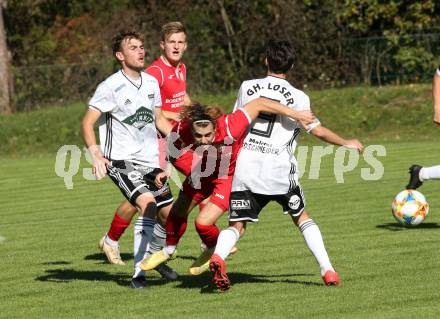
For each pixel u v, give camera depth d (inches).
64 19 3843.5
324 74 3095.5
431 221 1117.7
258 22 3213.6
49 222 1236.5
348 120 2620.6
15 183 1763.0
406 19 3299.7
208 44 3238.2
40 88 3107.8
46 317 681.6
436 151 2020.2
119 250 1011.9
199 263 783.7
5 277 856.3
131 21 3380.9
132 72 808.3
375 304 681.6
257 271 843.4
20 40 3789.4
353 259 877.2
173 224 826.2
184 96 1055.6
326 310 667.4
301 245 977.5
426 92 2726.4
